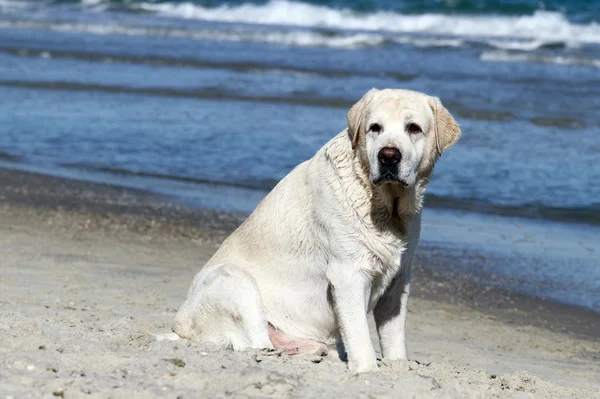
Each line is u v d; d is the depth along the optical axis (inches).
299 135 901.2
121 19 1966.0
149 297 421.1
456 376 275.3
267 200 311.4
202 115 1001.5
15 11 2012.8
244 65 1381.6
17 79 1202.0
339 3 2043.6
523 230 624.4
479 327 435.2
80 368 247.8
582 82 1275.8
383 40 1684.3
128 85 1186.0
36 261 481.7
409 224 282.4
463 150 858.1
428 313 455.2
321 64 1409.9
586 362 385.1
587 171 784.3
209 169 775.7
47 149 832.9
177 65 1380.4
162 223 613.3
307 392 237.3
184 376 241.4
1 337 271.4
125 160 801.6
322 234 288.0
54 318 335.6
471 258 557.0
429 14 1936.5
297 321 300.8
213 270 304.0
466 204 686.5
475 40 1708.9
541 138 917.8
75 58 1413.6
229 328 296.8
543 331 437.4
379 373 261.3
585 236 613.3
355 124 282.7
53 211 628.7
